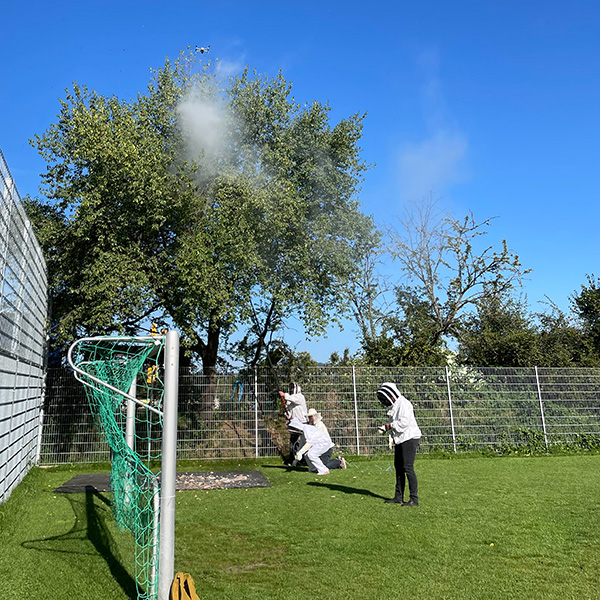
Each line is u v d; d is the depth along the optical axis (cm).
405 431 703
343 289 1355
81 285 1084
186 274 1052
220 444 1144
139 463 471
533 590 397
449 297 1977
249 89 1298
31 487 799
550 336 1705
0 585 399
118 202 1071
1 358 638
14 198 692
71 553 478
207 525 594
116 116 1165
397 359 1487
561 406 1318
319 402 1222
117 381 686
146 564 415
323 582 418
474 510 659
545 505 686
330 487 835
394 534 552
